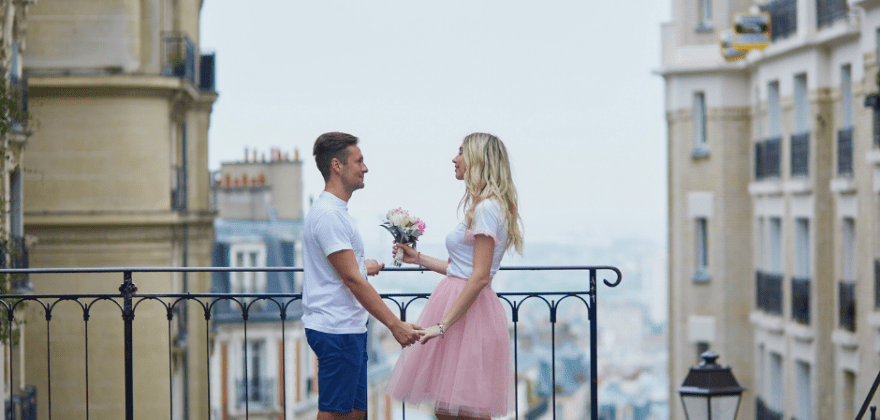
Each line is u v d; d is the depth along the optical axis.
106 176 21.41
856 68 21.73
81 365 21.30
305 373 36.94
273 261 37.31
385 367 46.03
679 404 28.95
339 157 6.32
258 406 35.28
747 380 27.89
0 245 13.64
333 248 6.21
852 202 22.02
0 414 12.97
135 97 21.42
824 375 23.22
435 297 6.68
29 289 16.44
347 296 6.40
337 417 6.37
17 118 15.56
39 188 21.23
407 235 6.79
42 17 21.12
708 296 28.23
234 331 35.31
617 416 122.38
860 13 21.45
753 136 27.45
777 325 25.25
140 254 21.64
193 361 25.05
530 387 91.75
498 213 6.38
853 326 22.05
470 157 6.49
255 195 40.34
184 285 23.52
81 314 21.34
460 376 6.51
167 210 21.67
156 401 21.67
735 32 25.17
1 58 14.52
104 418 21.38
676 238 28.92
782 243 25.47
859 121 21.56
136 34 21.34
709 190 28.20
